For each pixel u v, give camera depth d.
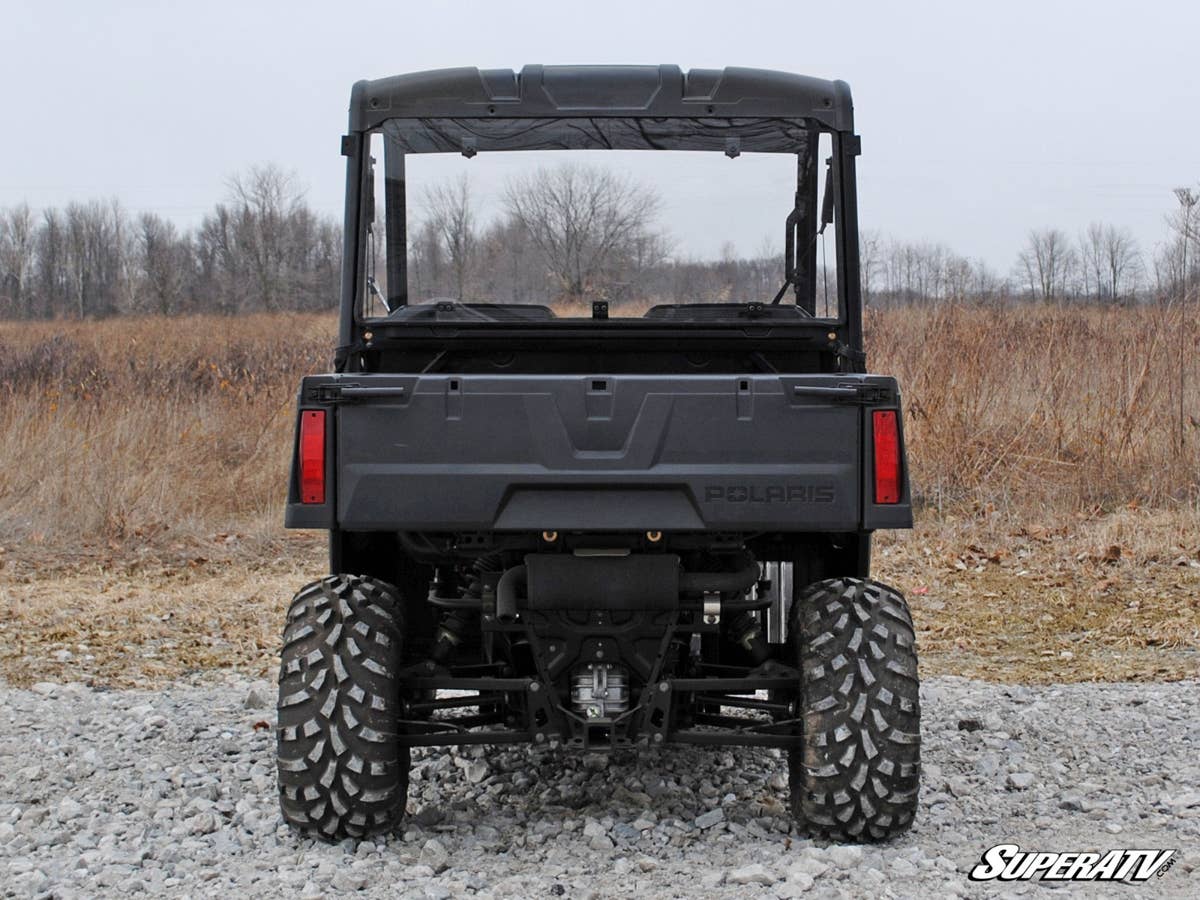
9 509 12.18
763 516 4.18
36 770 5.36
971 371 13.30
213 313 49.47
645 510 4.20
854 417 4.20
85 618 9.16
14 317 62.25
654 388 4.19
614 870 4.20
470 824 4.74
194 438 13.65
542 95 4.95
